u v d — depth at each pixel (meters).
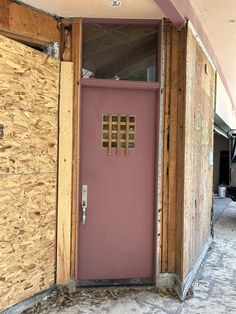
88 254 3.44
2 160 2.69
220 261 4.31
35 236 3.00
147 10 3.10
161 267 3.46
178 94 3.43
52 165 3.14
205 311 2.94
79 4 2.94
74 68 3.25
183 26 3.31
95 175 3.42
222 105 6.83
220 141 13.02
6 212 2.73
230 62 5.79
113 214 3.47
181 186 3.34
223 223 6.82
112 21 3.31
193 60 3.56
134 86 3.38
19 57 2.80
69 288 3.25
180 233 3.34
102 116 3.42
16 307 2.84
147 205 3.52
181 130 3.36
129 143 3.48
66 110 3.19
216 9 3.53
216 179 12.94
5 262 2.74
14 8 2.85
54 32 3.17
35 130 2.96
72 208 3.29
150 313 2.88
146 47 3.49
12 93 2.75
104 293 3.24
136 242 3.52
